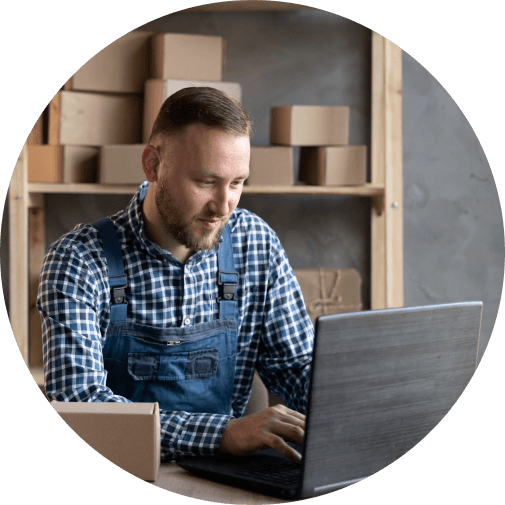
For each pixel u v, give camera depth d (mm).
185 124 1227
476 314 1045
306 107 2229
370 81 2549
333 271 2391
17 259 2250
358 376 928
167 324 1421
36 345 2506
